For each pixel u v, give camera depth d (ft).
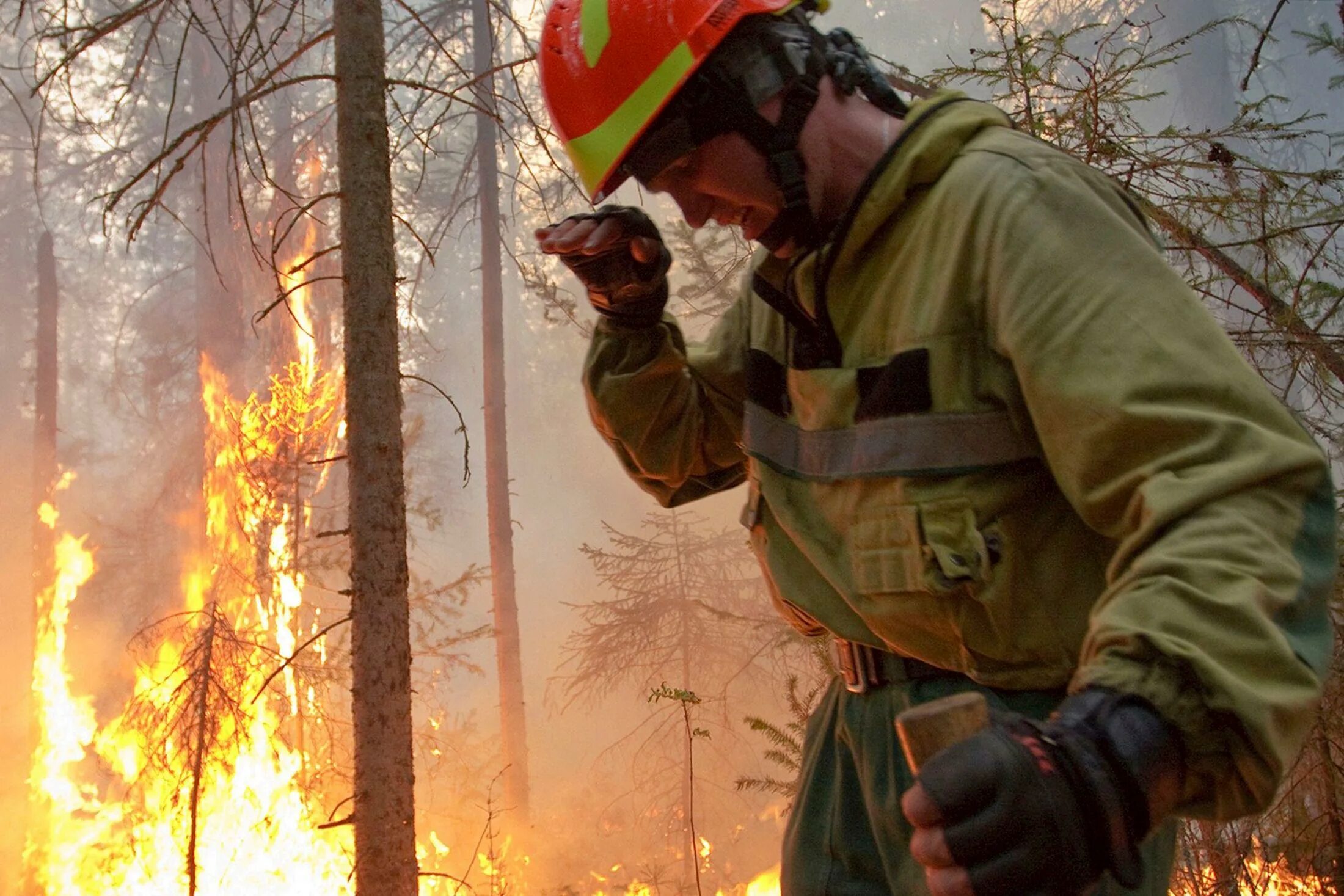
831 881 4.53
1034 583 3.88
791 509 4.52
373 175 14.24
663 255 5.52
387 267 14.16
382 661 13.58
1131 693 2.77
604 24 4.62
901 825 4.15
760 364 4.84
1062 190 3.80
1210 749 2.77
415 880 13.46
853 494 4.21
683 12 4.46
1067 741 2.62
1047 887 2.46
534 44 17.43
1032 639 3.87
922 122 4.23
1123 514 3.40
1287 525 3.05
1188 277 15.06
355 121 14.26
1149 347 3.39
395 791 13.47
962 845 2.47
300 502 33.86
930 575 3.89
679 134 4.51
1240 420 3.21
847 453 4.25
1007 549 3.88
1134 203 4.04
